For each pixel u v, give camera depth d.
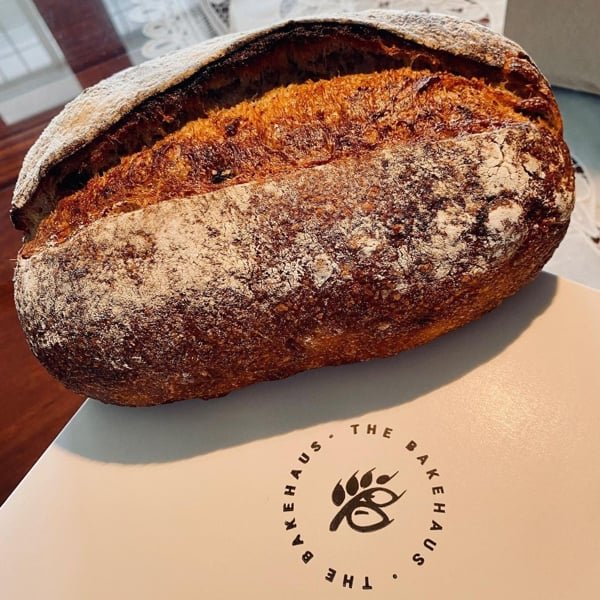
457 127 0.23
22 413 0.30
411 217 0.22
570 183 0.23
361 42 0.24
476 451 0.23
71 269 0.23
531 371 0.24
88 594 0.23
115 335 0.22
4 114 0.44
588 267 0.31
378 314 0.23
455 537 0.21
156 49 0.46
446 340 0.26
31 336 0.24
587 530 0.21
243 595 0.22
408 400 0.24
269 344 0.23
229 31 0.46
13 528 0.24
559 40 0.35
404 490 0.22
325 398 0.25
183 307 0.22
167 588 0.22
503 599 0.20
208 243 0.22
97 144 0.24
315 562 0.22
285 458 0.24
